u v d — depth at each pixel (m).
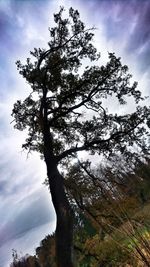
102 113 22.03
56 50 22.39
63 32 22.39
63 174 20.53
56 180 18.69
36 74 21.89
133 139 20.33
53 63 22.23
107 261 10.21
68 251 16.36
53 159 19.92
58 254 16.72
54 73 22.27
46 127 21.34
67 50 22.88
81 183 17.98
